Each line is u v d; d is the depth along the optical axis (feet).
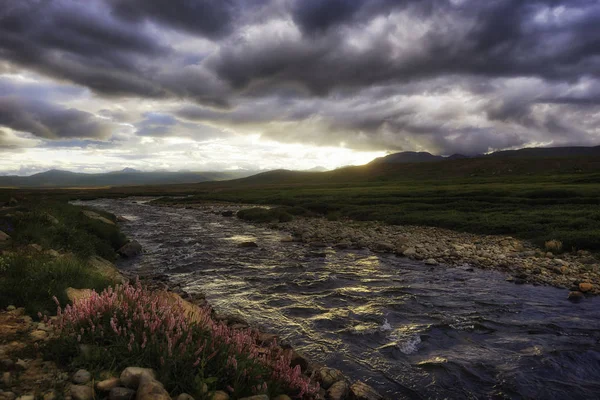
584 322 33.42
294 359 21.43
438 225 108.37
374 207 155.84
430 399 20.97
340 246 75.97
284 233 101.35
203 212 188.44
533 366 24.95
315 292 42.75
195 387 13.23
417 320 33.65
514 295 42.01
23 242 39.34
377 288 44.70
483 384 22.66
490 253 66.69
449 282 47.85
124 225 120.06
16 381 12.73
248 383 14.69
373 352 26.86
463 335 30.27
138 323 16.92
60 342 15.34
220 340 16.85
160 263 59.11
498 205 138.82
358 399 18.95
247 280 48.34
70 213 72.02
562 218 94.17
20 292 21.45
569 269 53.52
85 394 12.04
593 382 23.07
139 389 11.96
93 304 17.26
